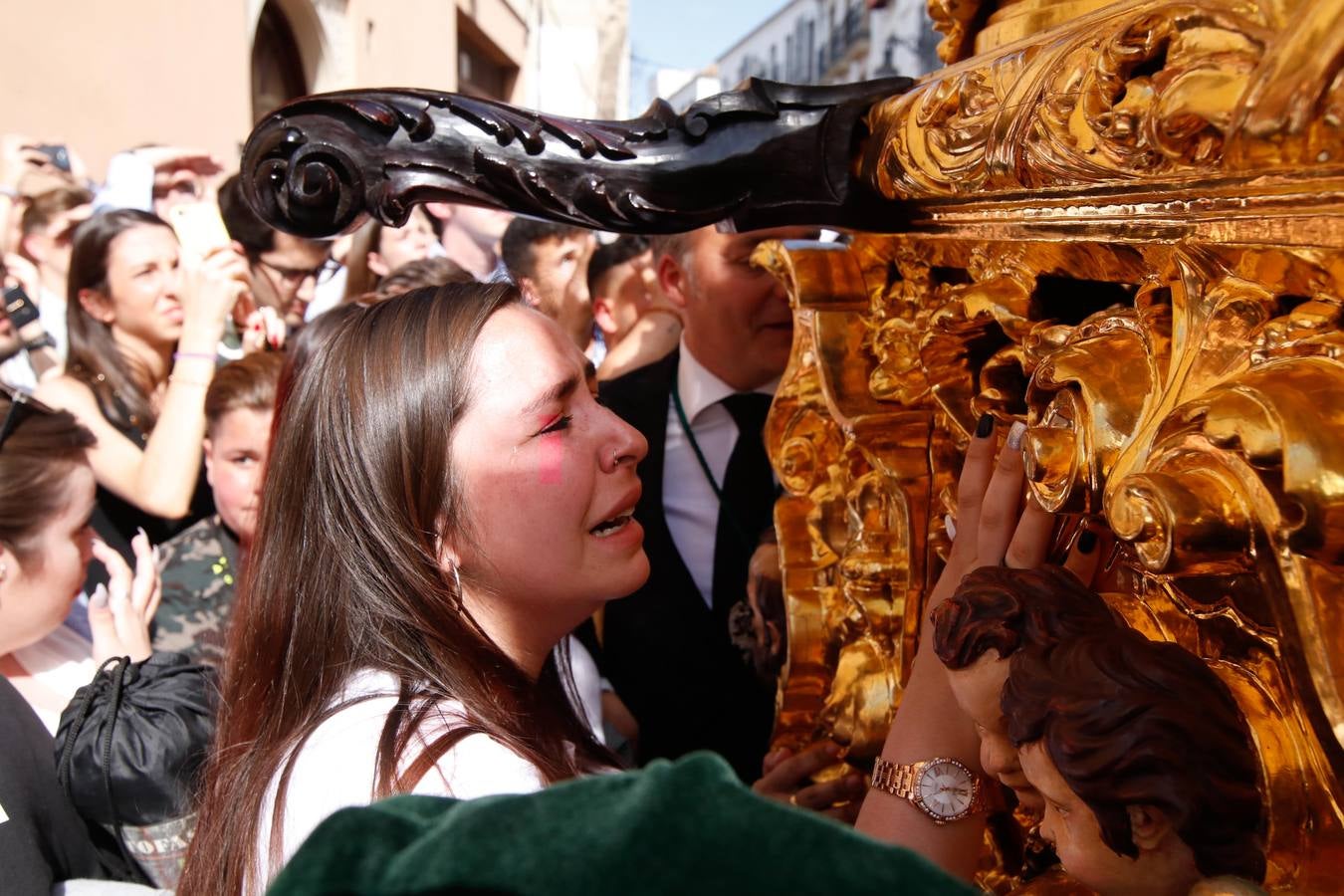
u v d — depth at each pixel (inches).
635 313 61.6
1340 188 12.7
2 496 39.3
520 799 9.5
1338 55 11.5
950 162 20.1
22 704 35.7
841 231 25.0
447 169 22.6
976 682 16.7
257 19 165.2
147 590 47.6
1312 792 14.2
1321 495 11.7
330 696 23.0
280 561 24.2
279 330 66.5
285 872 9.4
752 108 23.5
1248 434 12.3
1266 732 14.5
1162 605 17.3
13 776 32.9
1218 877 14.0
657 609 43.1
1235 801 13.9
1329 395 12.4
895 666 26.9
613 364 54.8
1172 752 13.8
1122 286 20.0
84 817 35.6
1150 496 13.1
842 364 28.0
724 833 8.7
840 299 28.6
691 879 8.5
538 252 66.7
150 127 133.9
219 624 50.9
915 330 25.5
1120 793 14.0
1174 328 15.4
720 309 42.7
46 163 78.3
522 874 8.6
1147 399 15.5
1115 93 15.6
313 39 185.2
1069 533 19.8
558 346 24.7
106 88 124.6
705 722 42.7
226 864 22.5
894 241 26.6
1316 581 12.4
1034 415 18.9
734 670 42.7
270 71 183.8
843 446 30.7
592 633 43.3
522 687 23.9
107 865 36.4
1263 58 12.4
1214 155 13.7
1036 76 17.6
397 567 23.3
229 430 51.4
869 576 26.9
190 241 60.3
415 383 23.7
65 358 65.8
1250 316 14.2
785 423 32.7
